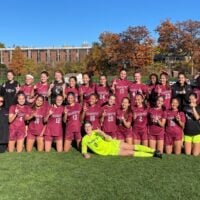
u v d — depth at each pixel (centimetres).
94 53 8588
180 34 8212
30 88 1241
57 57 12656
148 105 1134
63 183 799
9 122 1081
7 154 1055
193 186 775
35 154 1053
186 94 1120
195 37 8250
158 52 8412
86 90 1230
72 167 916
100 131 1043
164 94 1181
